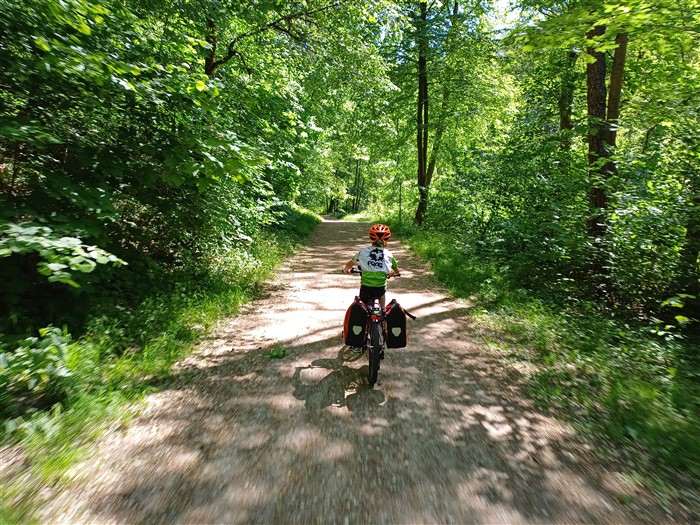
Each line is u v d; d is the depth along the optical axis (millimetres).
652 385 4512
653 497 2789
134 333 5125
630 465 3143
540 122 14289
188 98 5188
